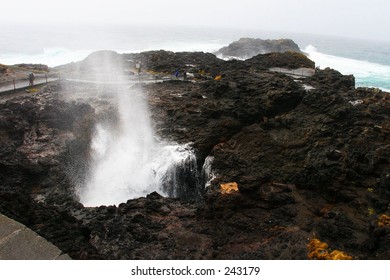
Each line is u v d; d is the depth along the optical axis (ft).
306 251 43.57
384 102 79.87
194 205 60.18
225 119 81.71
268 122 77.87
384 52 502.79
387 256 41.42
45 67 133.69
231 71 114.62
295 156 69.82
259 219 52.90
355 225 50.49
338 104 77.30
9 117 72.59
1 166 61.72
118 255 43.39
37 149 69.15
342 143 68.64
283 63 136.98
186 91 103.45
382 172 59.16
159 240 47.80
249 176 63.77
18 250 24.43
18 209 45.65
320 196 61.26
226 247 46.11
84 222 52.42
